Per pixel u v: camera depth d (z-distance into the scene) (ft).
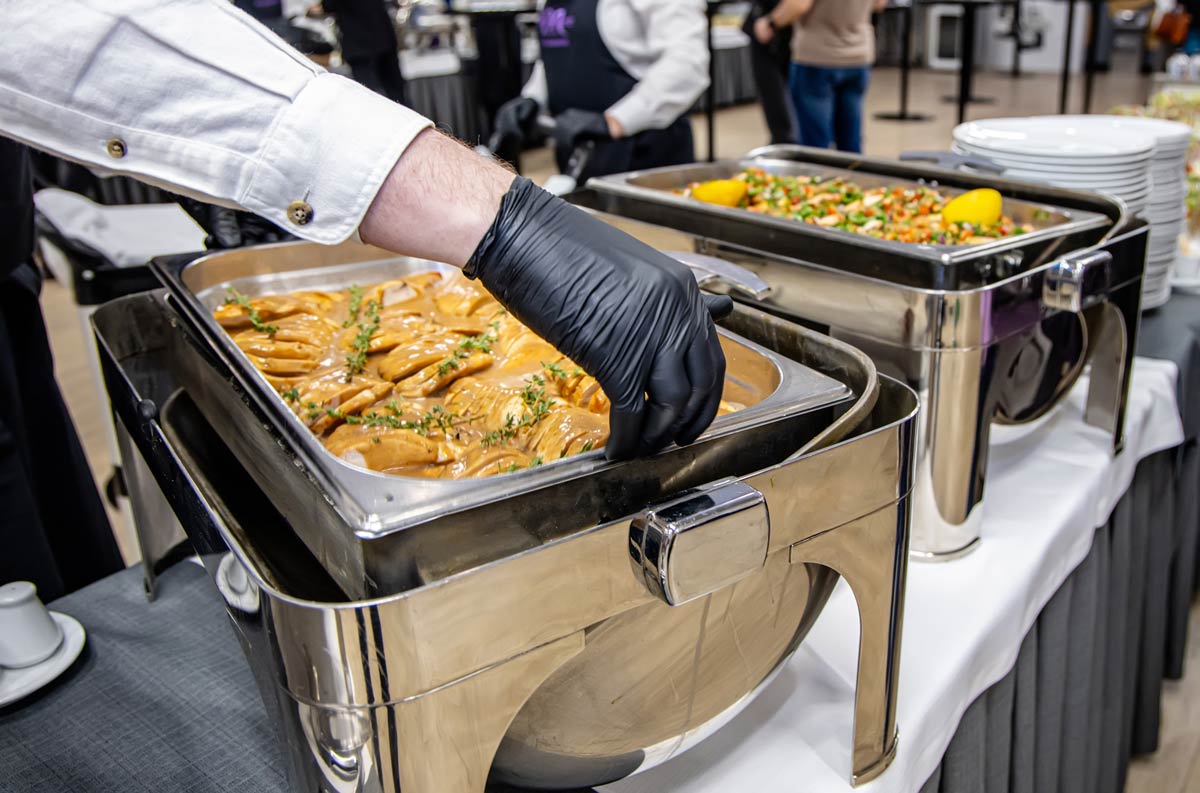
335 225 1.70
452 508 1.54
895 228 3.68
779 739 2.30
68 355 10.70
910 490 1.98
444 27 17.43
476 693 1.53
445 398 2.44
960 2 16.61
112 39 1.61
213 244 3.43
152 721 2.33
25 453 3.92
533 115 6.98
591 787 2.04
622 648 1.70
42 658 2.46
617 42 6.93
